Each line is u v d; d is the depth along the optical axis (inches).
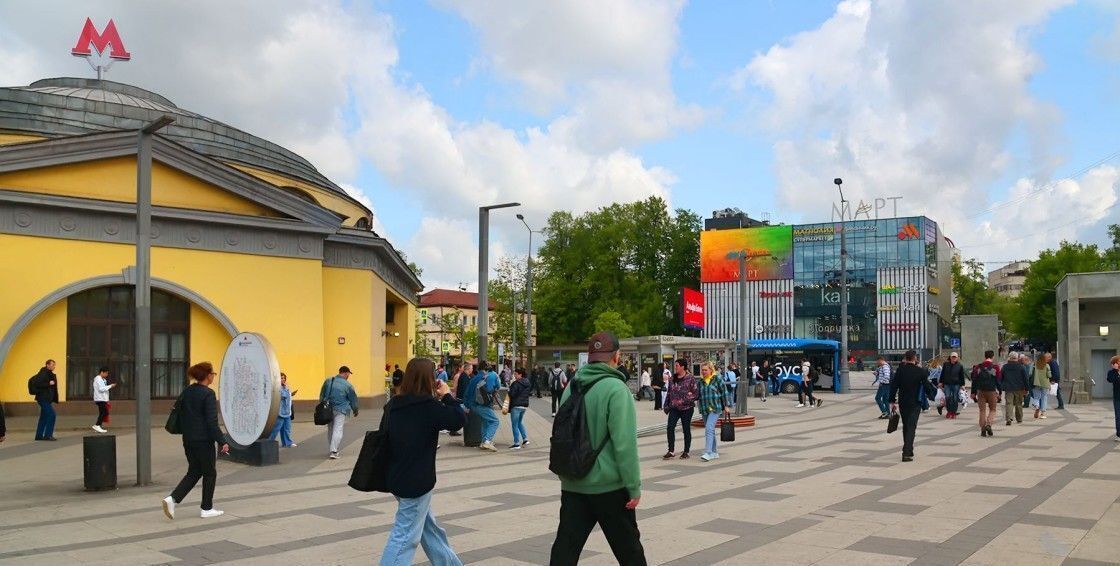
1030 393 1082.1
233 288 1026.1
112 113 1152.2
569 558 209.0
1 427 741.3
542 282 3061.0
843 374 1875.0
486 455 672.4
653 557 290.0
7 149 887.7
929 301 4175.7
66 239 919.7
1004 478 472.1
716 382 601.0
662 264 3415.4
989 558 281.7
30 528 364.2
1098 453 592.7
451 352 4325.8
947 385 989.2
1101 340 1461.6
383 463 242.7
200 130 1224.2
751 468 543.8
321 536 337.1
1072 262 3107.8
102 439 486.6
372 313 1238.3
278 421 722.2
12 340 876.0
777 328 4357.8
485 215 879.7
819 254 4335.6
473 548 310.5
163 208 966.4
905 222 4202.8
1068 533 320.8
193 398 380.2
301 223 1071.6
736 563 280.5
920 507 382.0
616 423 204.4
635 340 1641.2
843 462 567.2
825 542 311.1
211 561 294.5
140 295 522.9
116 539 336.5
